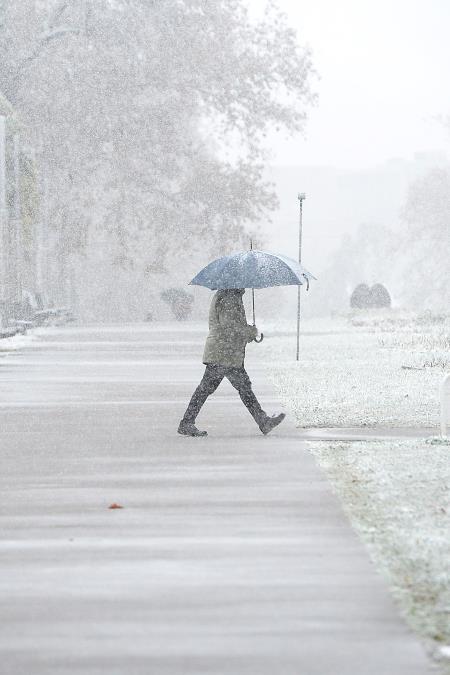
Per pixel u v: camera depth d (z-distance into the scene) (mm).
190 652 15258
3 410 48625
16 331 115500
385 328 127938
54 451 36062
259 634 16062
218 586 18781
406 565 20109
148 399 53219
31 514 25375
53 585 18844
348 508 25875
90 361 79125
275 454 35125
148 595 18188
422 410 47688
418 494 27516
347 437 39375
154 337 113188
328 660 14906
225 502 26828
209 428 42125
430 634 16047
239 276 39344
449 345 94125
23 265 150750
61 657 15055
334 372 68312
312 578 19297
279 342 101938
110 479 30422
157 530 23531
